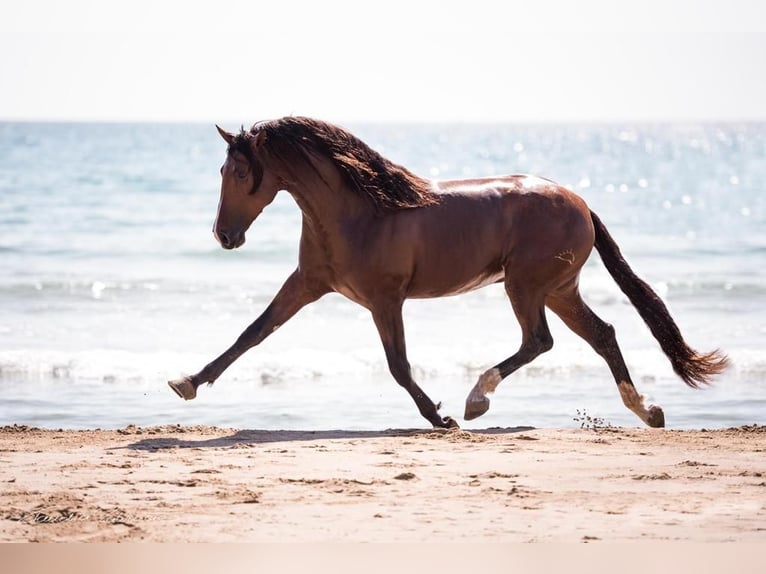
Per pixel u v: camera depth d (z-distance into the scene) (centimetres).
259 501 798
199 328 2123
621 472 901
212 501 798
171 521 743
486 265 1133
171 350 1894
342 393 1558
